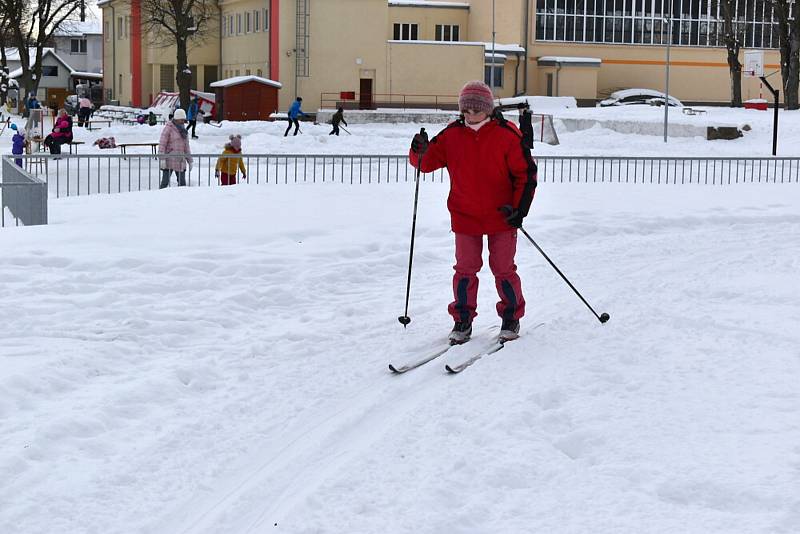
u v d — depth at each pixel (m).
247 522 4.86
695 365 7.23
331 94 65.88
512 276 8.26
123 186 23.91
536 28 75.06
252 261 11.14
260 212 15.06
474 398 6.55
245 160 31.55
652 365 7.28
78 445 5.73
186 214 14.80
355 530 4.66
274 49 64.81
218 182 23.98
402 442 5.76
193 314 8.91
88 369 7.20
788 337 7.89
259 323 8.88
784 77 58.38
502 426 5.96
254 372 7.30
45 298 9.25
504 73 74.00
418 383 7.02
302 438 5.96
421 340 8.21
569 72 73.12
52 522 4.79
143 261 10.86
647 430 5.86
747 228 14.80
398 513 4.83
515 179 8.10
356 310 9.30
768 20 77.75
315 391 6.82
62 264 10.80
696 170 28.62
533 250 12.77
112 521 4.82
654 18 76.62
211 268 10.82
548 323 8.61
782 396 6.47
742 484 5.00
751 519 4.65
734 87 61.38
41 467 5.39
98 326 8.41
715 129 42.59
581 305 9.38
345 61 65.81
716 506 4.85
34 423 5.99
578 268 11.45
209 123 56.25
